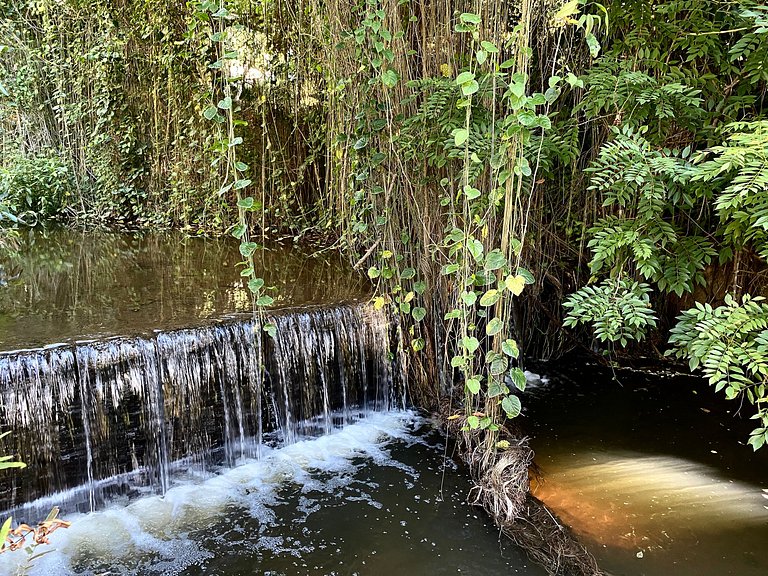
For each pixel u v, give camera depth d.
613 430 3.54
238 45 5.70
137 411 2.80
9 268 4.58
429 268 3.65
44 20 7.12
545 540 2.50
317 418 3.49
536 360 4.64
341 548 2.47
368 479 3.02
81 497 2.67
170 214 6.84
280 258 5.11
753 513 2.70
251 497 2.85
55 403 2.57
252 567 2.34
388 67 3.29
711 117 3.16
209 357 3.02
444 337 3.77
